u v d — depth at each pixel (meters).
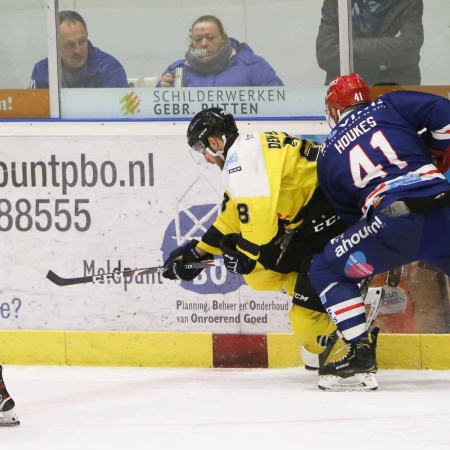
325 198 16.47
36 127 19.06
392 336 18.28
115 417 14.52
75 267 19.20
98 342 19.09
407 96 15.37
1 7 19.67
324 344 18.19
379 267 15.32
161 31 19.64
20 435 13.38
